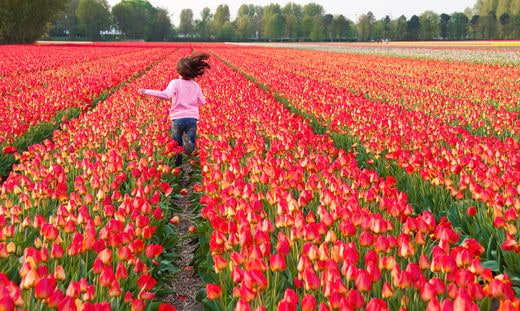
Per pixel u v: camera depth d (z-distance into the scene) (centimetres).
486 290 322
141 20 16575
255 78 2416
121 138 786
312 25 18200
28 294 336
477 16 15538
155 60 3684
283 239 388
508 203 496
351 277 340
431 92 1930
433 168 647
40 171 639
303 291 371
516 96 1694
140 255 452
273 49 6681
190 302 506
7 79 2123
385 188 531
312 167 642
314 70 2964
